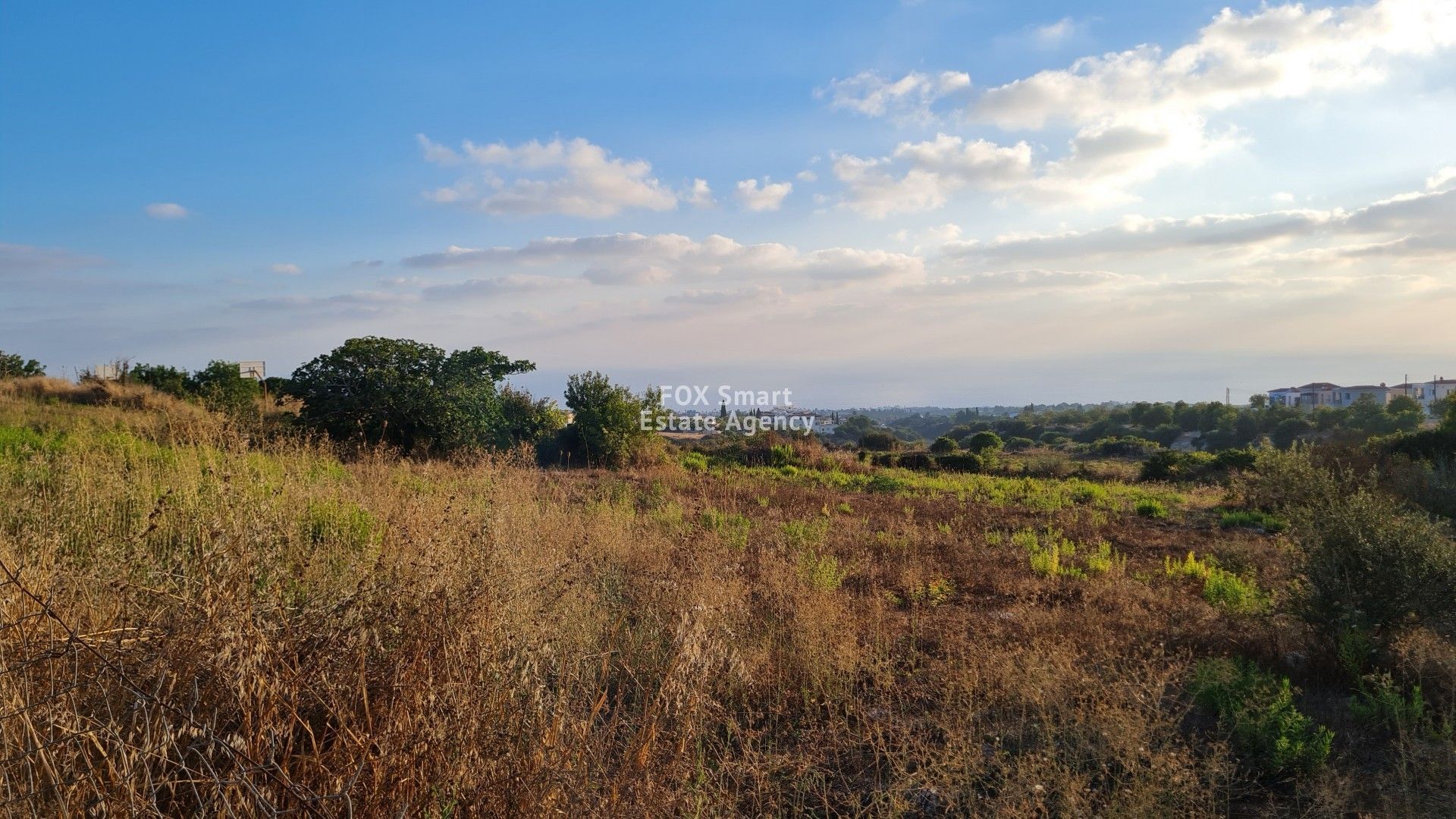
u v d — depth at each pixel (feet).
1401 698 13.84
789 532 32.45
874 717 13.70
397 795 7.77
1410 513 18.34
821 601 18.15
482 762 8.11
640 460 70.03
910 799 10.96
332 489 21.91
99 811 7.12
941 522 40.70
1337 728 13.32
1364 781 11.43
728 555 25.82
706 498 41.86
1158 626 18.39
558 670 10.87
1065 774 10.61
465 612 9.11
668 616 15.70
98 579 10.08
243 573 9.13
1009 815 9.91
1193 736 12.11
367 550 12.99
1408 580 15.61
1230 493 52.80
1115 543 35.47
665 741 10.25
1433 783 10.98
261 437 27.53
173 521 13.84
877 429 274.36
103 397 57.00
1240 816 10.53
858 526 36.88
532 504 26.04
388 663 8.66
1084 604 21.04
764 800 10.89
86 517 16.30
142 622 8.71
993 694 14.21
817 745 12.67
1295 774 11.68
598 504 35.40
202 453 23.13
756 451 81.51
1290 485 29.19
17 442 27.81
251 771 7.16
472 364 66.08
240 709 7.82
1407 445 69.46
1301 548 18.22
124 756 7.13
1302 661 16.44
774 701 14.32
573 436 73.00
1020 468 101.91
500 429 68.08
